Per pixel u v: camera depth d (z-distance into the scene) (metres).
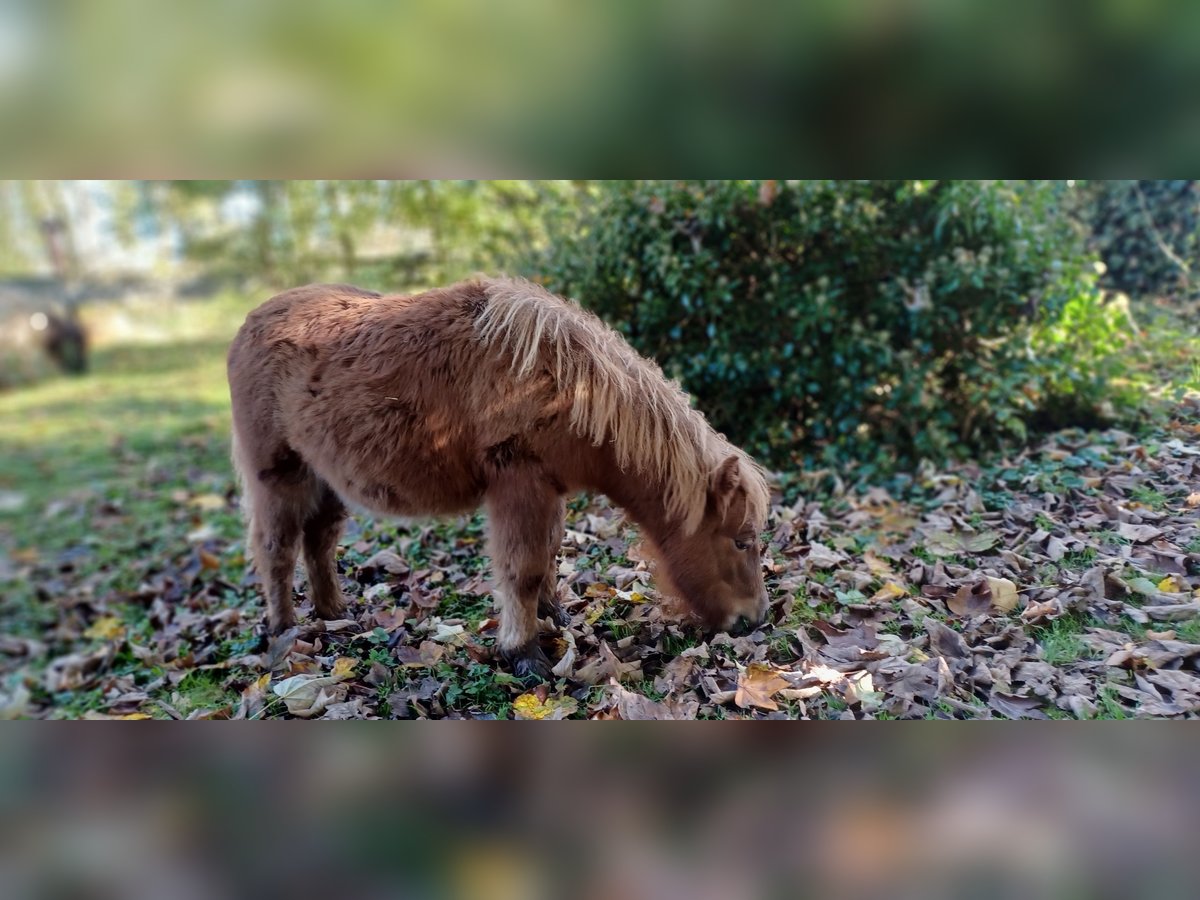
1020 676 2.46
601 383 2.71
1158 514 3.13
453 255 7.16
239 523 5.41
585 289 4.57
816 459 4.32
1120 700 2.29
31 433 8.49
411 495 2.89
